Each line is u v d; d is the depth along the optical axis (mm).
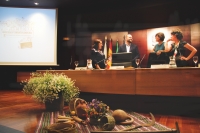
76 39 6547
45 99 2861
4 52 6023
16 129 2041
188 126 2158
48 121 2342
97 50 6102
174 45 5410
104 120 2057
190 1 5180
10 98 4277
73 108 2664
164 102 2930
